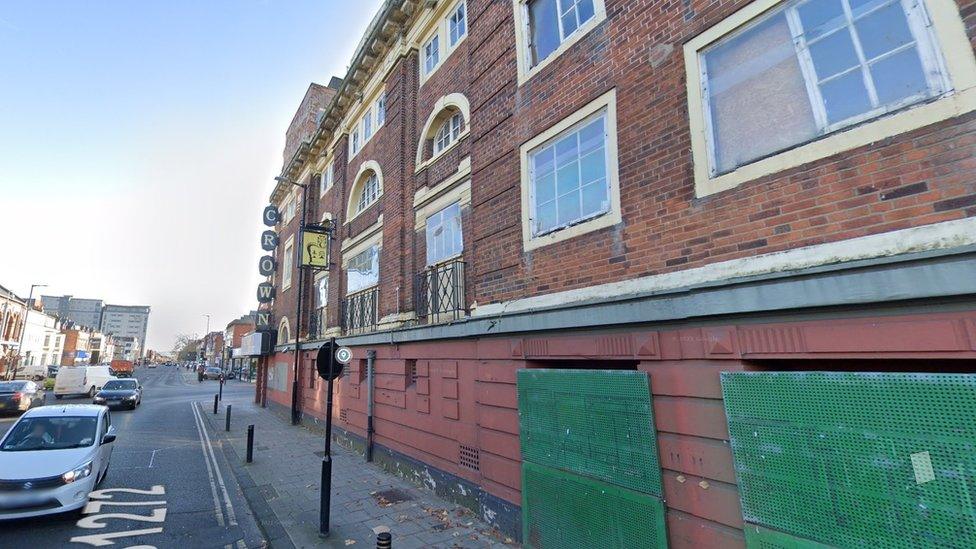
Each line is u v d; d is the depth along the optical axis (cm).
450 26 931
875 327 286
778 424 313
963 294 252
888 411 265
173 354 17812
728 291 358
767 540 313
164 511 721
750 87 379
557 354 529
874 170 300
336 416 1263
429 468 781
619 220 471
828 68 336
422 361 834
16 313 4650
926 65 289
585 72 538
